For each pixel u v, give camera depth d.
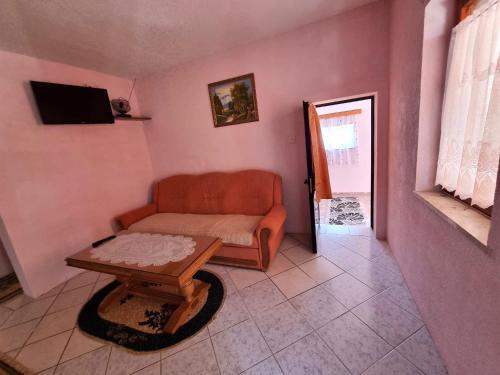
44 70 2.56
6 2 1.65
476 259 0.95
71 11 1.84
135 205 3.60
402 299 1.85
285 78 2.77
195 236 2.29
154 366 1.53
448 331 1.25
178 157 3.66
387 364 1.37
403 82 1.87
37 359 1.68
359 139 4.81
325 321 1.72
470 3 1.24
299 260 2.56
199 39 2.56
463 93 1.24
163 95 3.47
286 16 2.31
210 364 1.50
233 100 3.08
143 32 2.28
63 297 2.39
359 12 2.34
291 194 3.14
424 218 1.53
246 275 2.41
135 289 2.23
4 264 3.02
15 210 2.29
